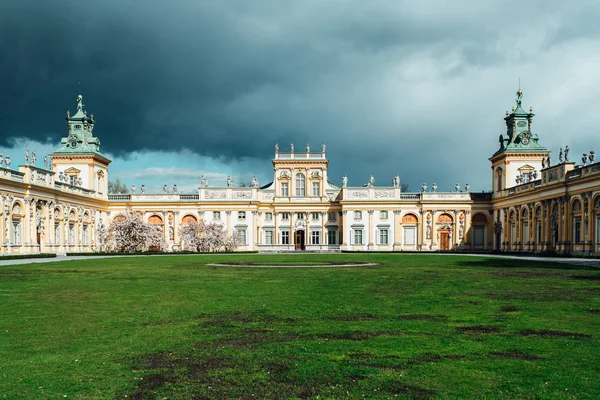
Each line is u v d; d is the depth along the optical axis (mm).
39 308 17469
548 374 10109
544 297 19719
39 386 9539
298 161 85750
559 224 57094
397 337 13078
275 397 8984
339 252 75562
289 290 22234
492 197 81000
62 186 67562
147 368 10586
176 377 10031
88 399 8922
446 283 24922
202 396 9039
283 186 86375
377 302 18594
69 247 69250
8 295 20781
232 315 16109
